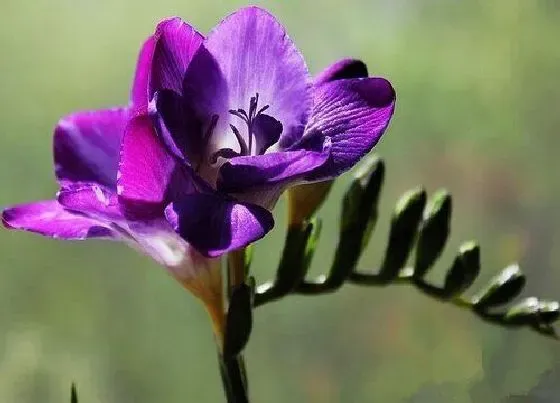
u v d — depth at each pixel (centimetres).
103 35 29
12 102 28
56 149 18
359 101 17
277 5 29
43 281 29
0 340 28
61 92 28
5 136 28
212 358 29
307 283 19
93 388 29
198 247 15
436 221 20
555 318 20
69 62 29
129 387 29
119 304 29
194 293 18
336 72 18
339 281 19
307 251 19
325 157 16
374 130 17
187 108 17
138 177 16
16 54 28
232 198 16
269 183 16
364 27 29
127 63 29
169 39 17
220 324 18
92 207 17
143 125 16
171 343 29
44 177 28
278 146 17
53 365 29
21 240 28
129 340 29
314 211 19
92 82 29
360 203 19
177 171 16
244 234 15
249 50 17
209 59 17
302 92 17
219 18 28
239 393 17
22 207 17
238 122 17
